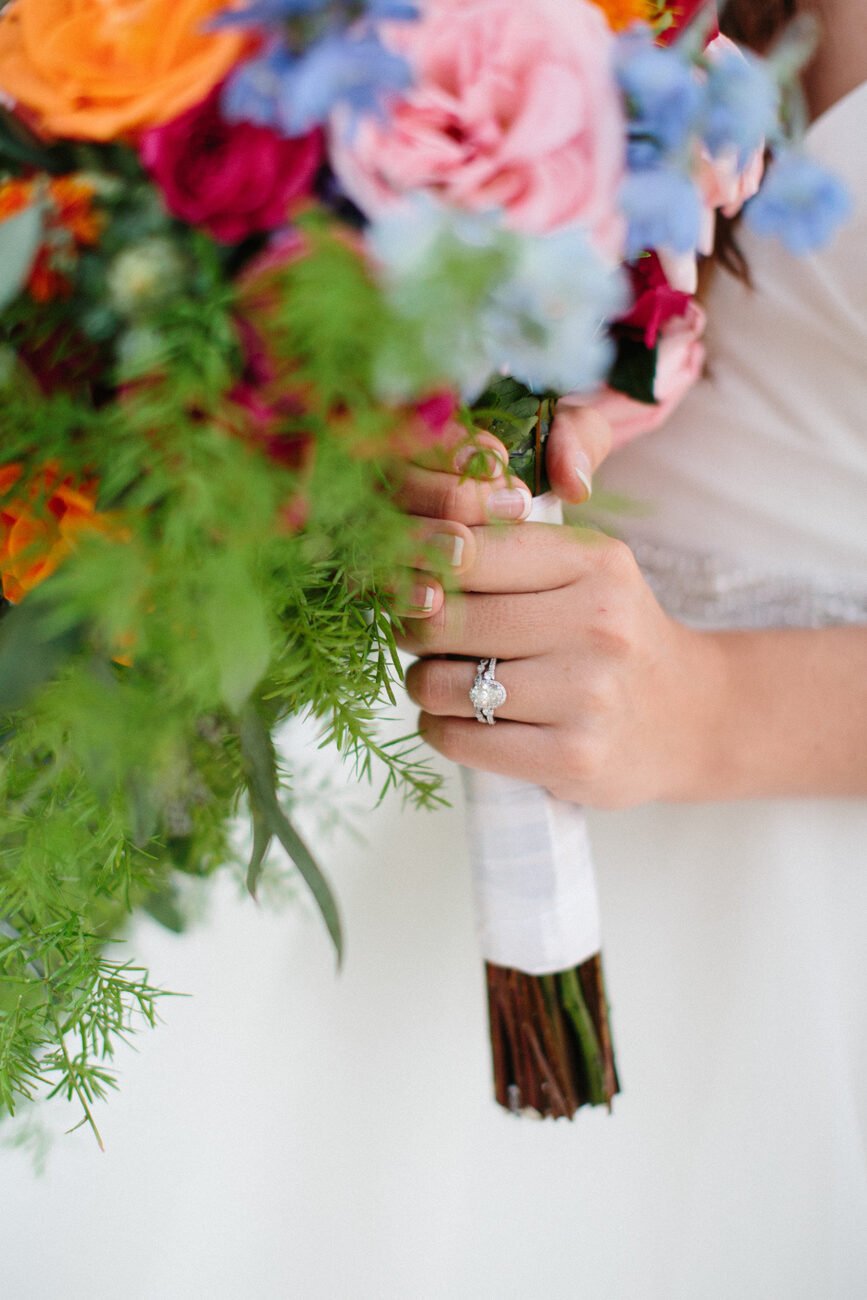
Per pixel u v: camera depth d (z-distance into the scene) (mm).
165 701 366
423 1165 518
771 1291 502
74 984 420
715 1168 509
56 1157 518
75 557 347
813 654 499
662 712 468
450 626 430
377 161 338
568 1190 514
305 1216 515
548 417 430
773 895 523
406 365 332
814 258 474
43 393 360
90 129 339
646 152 354
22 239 338
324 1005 537
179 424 345
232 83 334
